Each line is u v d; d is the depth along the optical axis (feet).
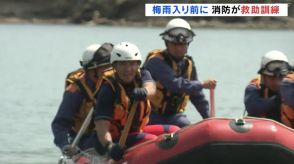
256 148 54.54
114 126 61.05
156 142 58.29
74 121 68.23
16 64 282.77
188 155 55.88
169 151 56.85
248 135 54.80
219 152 54.75
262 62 64.23
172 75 68.80
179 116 70.44
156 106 69.77
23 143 107.86
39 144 107.34
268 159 54.95
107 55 65.51
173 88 68.90
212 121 55.88
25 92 178.40
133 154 59.36
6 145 106.22
